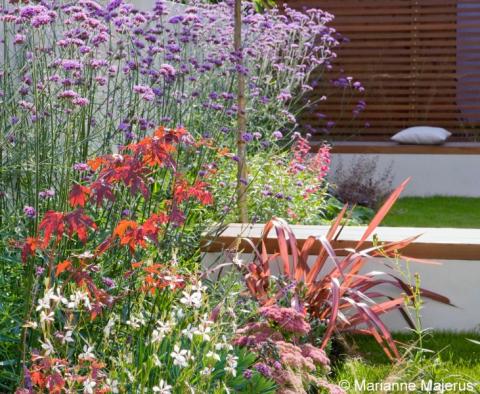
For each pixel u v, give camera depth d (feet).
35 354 7.57
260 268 13.24
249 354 10.09
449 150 29.55
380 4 32.45
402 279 14.62
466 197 29.55
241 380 9.59
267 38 18.98
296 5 32.71
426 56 32.91
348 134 33.14
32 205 10.12
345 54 32.89
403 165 29.86
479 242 14.42
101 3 15.08
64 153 10.41
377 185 27.94
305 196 18.67
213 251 14.37
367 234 13.46
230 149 17.78
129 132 12.14
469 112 33.17
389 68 32.86
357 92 32.86
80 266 8.74
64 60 11.29
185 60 15.70
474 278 14.42
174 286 8.99
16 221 10.24
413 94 32.99
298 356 10.13
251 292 12.73
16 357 9.18
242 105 16.93
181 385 8.16
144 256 10.71
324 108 32.81
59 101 11.22
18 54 12.55
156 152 8.25
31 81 11.39
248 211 17.13
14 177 10.93
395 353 11.94
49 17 10.44
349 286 13.48
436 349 13.58
